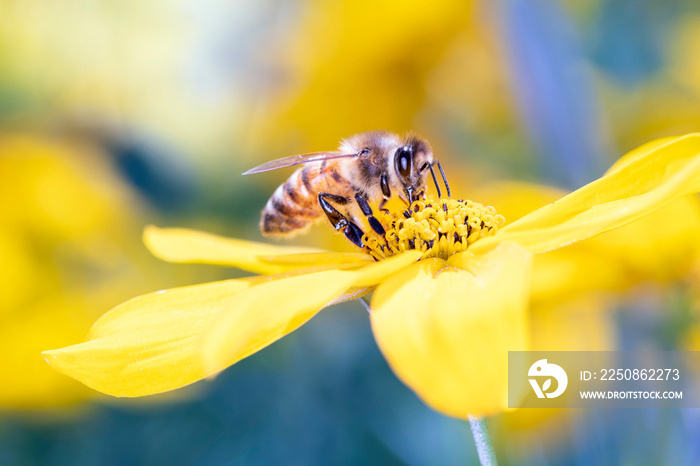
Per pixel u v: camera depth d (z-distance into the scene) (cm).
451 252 10
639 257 11
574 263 11
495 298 8
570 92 12
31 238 12
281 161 11
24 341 12
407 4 12
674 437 11
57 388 12
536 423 11
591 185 9
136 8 12
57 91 12
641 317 11
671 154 9
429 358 8
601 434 11
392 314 8
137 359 9
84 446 12
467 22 12
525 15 12
